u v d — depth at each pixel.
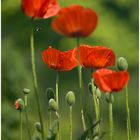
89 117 2.31
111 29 8.77
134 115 8.61
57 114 2.39
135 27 9.45
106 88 2.26
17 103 2.44
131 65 8.96
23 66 5.75
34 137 2.36
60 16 2.20
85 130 2.32
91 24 2.20
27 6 2.23
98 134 2.28
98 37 8.49
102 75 2.25
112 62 2.35
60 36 8.49
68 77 8.72
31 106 5.14
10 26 7.55
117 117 8.53
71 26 2.21
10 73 5.34
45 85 8.67
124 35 9.12
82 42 8.26
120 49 8.79
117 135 8.06
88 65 2.36
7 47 6.08
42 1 2.23
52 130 2.30
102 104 7.05
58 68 2.39
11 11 7.45
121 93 8.71
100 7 8.98
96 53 2.34
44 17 2.25
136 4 9.58
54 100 2.39
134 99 8.83
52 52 2.39
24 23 7.61
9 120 4.56
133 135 8.18
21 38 7.81
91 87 2.44
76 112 7.72
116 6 9.53
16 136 4.48
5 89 5.12
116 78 2.25
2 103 4.89
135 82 8.95
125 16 9.53
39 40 8.49
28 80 5.54
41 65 8.65
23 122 4.44
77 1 7.84
